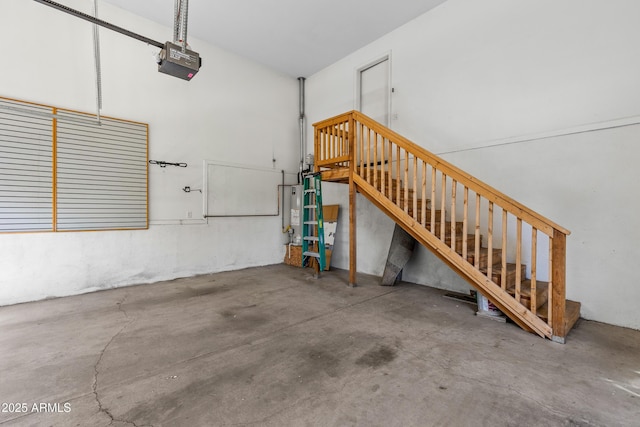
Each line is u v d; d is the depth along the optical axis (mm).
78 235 4059
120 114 4395
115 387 1915
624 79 2902
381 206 3965
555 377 2033
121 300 3795
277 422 1599
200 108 5281
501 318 3098
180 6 3098
